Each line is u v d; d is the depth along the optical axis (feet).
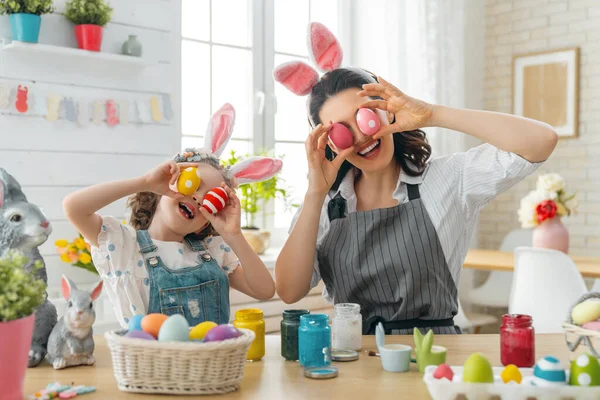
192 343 3.44
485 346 4.58
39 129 8.49
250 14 11.55
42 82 8.49
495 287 12.94
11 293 3.26
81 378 3.86
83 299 4.02
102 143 9.07
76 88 8.81
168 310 4.71
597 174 13.35
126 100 9.27
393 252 5.19
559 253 9.17
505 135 4.81
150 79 9.59
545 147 4.82
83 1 8.49
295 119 12.33
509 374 3.47
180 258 4.89
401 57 12.48
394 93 4.82
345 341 4.48
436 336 4.93
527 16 14.24
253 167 5.23
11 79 8.23
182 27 10.71
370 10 12.65
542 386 3.29
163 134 9.75
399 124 4.88
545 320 9.37
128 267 4.73
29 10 8.04
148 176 4.66
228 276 5.34
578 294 9.18
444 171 5.43
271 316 10.02
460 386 3.31
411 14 12.66
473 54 14.64
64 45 8.67
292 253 5.14
